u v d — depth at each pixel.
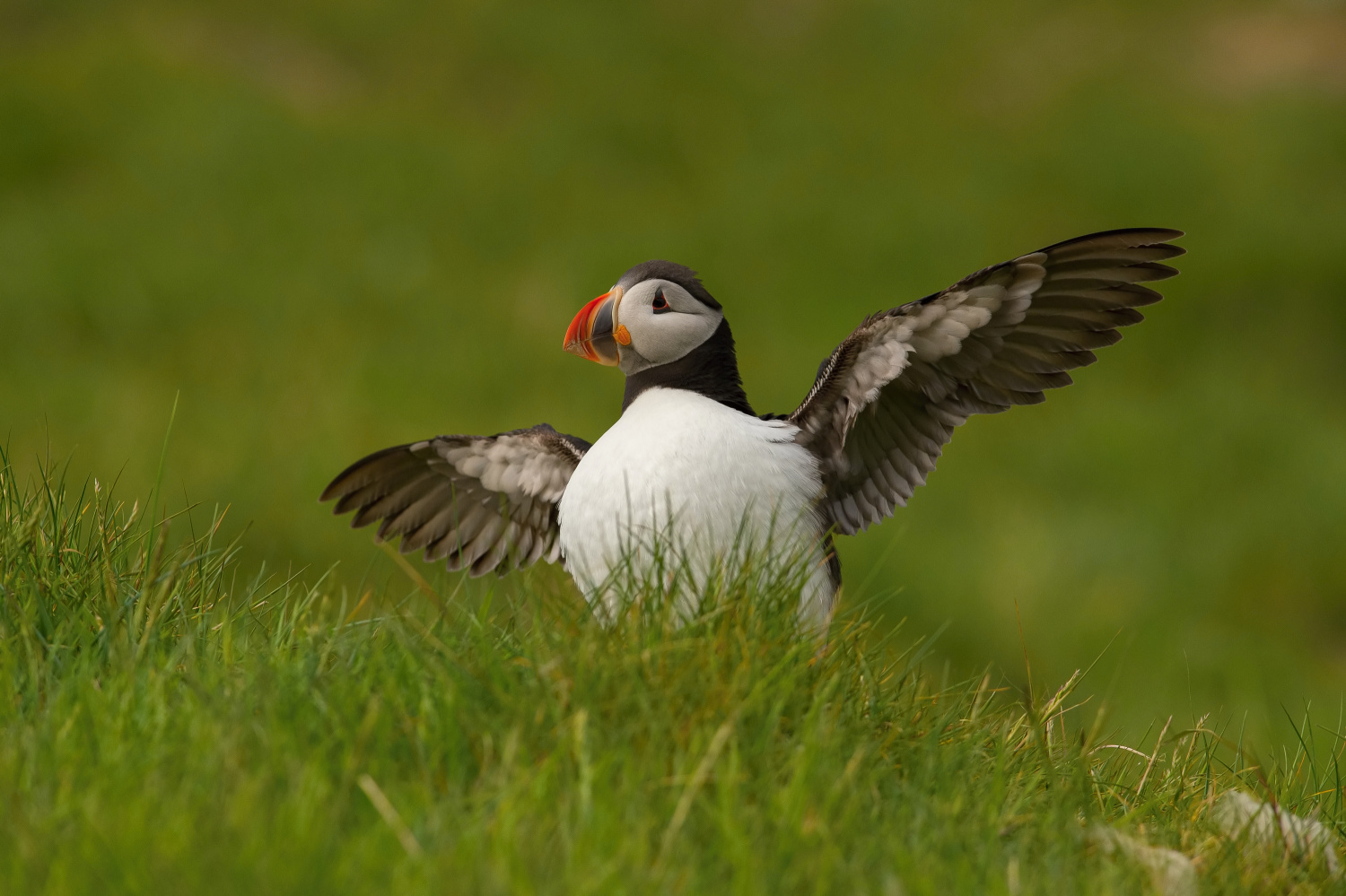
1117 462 17.59
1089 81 28.55
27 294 19.03
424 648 4.69
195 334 18.88
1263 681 12.88
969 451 17.88
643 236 22.83
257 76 26.94
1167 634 13.64
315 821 3.72
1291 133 26.86
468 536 7.01
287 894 3.37
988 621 13.80
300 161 23.91
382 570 10.69
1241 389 19.81
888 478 6.24
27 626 4.79
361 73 28.11
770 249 22.78
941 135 26.98
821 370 6.00
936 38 30.05
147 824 3.62
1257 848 4.75
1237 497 16.89
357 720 4.26
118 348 18.36
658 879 3.65
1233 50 29.98
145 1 28.52
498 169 24.72
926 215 24.00
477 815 3.84
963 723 5.17
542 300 20.81
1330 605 14.82
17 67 25.41
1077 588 14.50
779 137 26.64
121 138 23.94
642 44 29.41
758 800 4.16
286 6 29.20
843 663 5.02
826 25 30.78
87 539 5.66
